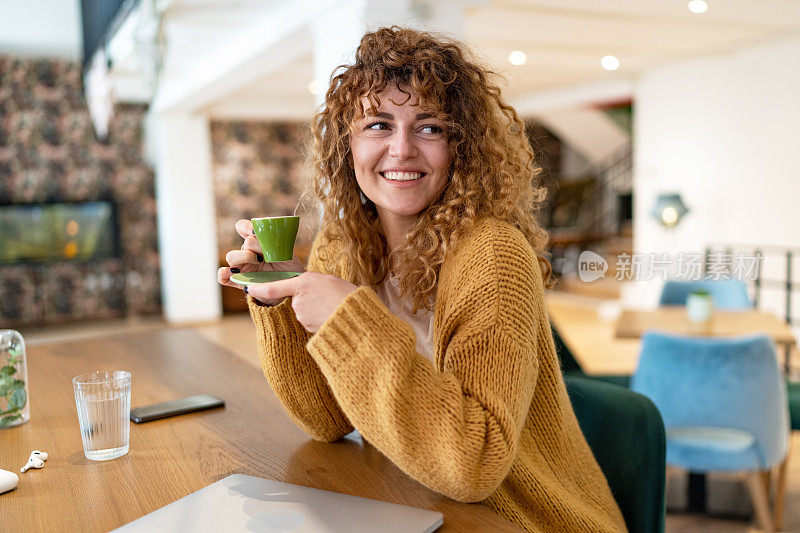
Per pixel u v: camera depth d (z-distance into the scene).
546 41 5.04
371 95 0.97
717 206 5.88
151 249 8.05
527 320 0.90
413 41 1.00
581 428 1.28
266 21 3.91
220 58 4.83
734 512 2.58
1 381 1.14
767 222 5.41
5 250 7.13
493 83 1.09
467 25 4.51
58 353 1.75
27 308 7.29
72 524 0.79
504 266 0.91
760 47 5.34
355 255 1.16
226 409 1.24
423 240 1.02
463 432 0.78
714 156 5.88
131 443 1.07
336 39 3.12
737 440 2.28
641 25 4.57
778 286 5.33
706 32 4.82
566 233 9.99
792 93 5.10
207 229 7.73
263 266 1.03
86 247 7.57
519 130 1.11
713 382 2.18
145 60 3.82
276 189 9.38
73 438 1.10
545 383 1.00
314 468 0.96
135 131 7.86
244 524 0.76
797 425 2.50
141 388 1.39
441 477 0.79
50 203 7.33
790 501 2.64
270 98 7.85
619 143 10.12
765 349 2.13
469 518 0.80
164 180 7.55
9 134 7.29
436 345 0.96
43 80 7.40
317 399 1.04
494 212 1.01
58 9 7.43
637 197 6.81
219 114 7.91
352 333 0.81
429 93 0.95
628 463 1.21
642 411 1.21
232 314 8.23
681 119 6.19
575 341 5.93
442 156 1.00
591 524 0.99
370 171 1.03
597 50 5.45
